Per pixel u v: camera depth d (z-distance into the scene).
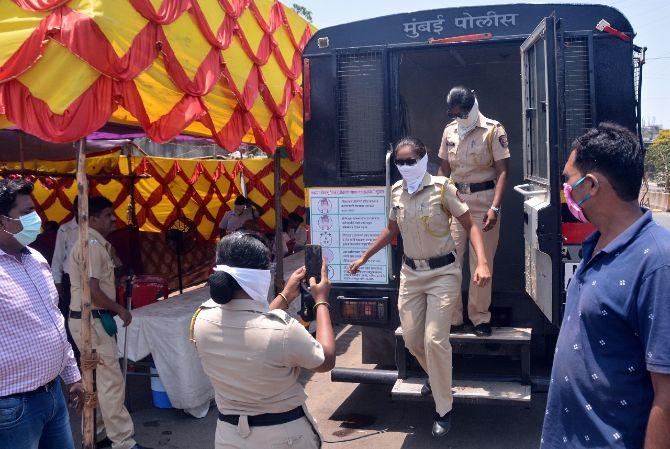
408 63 6.09
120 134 7.09
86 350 4.20
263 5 6.12
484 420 5.21
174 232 11.18
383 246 4.44
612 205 1.94
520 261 5.83
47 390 3.16
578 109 4.33
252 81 5.60
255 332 2.44
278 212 7.44
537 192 4.04
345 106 4.93
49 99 3.64
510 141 6.08
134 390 6.39
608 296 1.84
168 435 5.13
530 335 4.50
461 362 5.07
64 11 3.70
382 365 5.27
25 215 3.12
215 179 12.52
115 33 3.76
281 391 2.48
